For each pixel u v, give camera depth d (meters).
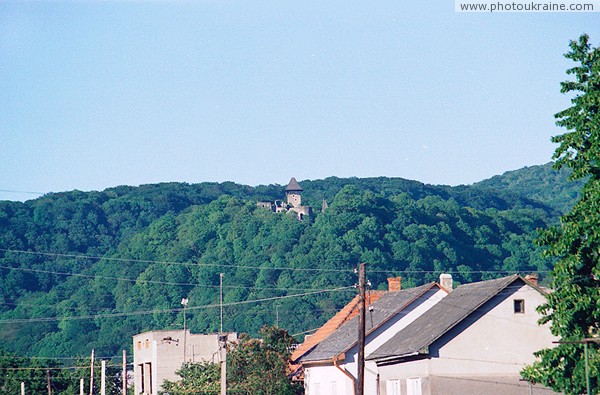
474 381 100.94
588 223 80.25
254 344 145.88
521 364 102.31
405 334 113.62
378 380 114.75
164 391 177.38
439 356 100.88
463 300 108.00
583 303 80.25
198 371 176.12
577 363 80.50
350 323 140.12
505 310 103.19
